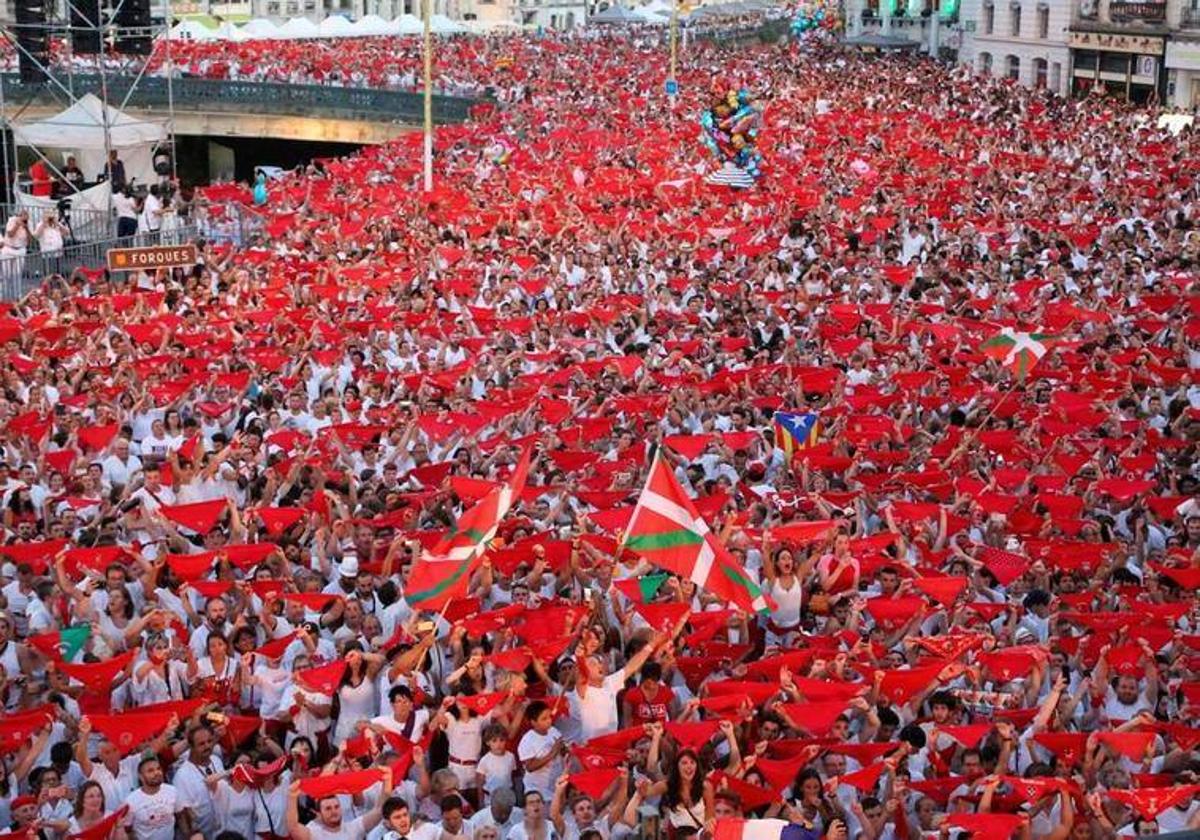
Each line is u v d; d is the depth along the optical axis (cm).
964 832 1334
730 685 1503
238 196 5097
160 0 12369
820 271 3622
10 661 1598
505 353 2845
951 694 1488
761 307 3262
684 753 1353
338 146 8206
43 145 5047
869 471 2242
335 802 1336
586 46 10588
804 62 10256
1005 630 1720
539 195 4816
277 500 2089
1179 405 2577
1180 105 8394
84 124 4962
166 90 7100
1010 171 5375
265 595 1661
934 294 3388
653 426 2402
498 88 7856
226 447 2172
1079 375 2752
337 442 2261
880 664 1591
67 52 5488
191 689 1568
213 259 3812
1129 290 3469
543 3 15262
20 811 1318
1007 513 2055
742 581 1584
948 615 1741
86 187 5103
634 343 2980
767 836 1223
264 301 3334
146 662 1556
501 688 1490
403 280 3544
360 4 13975
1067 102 7781
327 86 7350
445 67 8606
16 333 2975
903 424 2467
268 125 7288
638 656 1535
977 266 3691
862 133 6388
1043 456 2311
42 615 1689
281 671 1588
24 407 2452
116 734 1396
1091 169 5397
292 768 1427
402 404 2448
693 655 1656
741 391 2611
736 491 2109
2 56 7088
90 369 2670
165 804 1363
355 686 1519
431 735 1441
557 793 1350
